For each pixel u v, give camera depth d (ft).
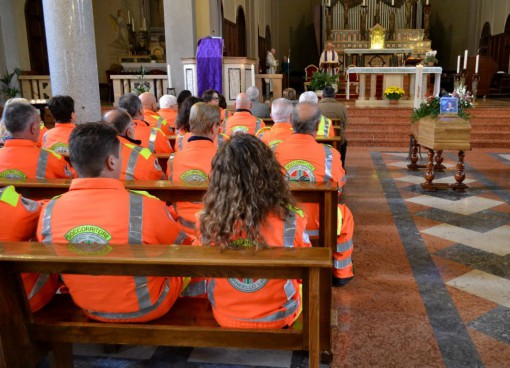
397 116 35.01
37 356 6.49
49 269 5.77
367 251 13.12
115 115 10.52
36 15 44.11
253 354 8.25
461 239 13.99
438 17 75.51
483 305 10.05
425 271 11.78
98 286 6.13
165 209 6.49
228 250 5.69
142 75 36.11
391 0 67.36
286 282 6.31
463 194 19.08
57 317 6.63
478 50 63.31
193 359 8.13
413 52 64.23
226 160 5.85
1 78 39.34
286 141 10.08
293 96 20.84
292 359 8.09
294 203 6.16
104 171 6.29
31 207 7.00
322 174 9.83
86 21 18.34
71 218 6.07
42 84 40.98
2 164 9.89
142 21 54.75
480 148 31.12
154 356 8.21
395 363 8.03
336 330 9.06
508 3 56.54
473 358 8.17
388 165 25.52
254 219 5.75
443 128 18.63
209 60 33.27
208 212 5.92
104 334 6.31
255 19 59.93
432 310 9.84
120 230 6.04
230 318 6.40
